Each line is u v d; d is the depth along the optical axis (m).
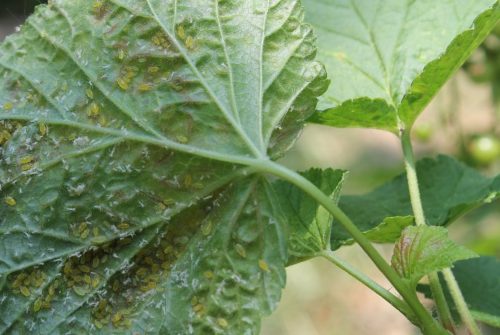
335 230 0.29
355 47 0.31
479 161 0.40
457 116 0.41
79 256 0.27
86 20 0.27
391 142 0.81
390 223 0.28
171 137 0.27
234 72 0.27
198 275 0.27
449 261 0.26
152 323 0.27
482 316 0.30
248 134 0.27
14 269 0.27
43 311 0.27
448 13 0.30
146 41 0.27
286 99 0.27
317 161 0.75
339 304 0.73
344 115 0.29
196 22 0.27
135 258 0.27
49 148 0.27
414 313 0.26
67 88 0.27
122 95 0.27
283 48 0.27
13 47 0.28
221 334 0.26
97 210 0.27
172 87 0.27
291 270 0.74
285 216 0.28
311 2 0.31
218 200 0.27
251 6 0.27
